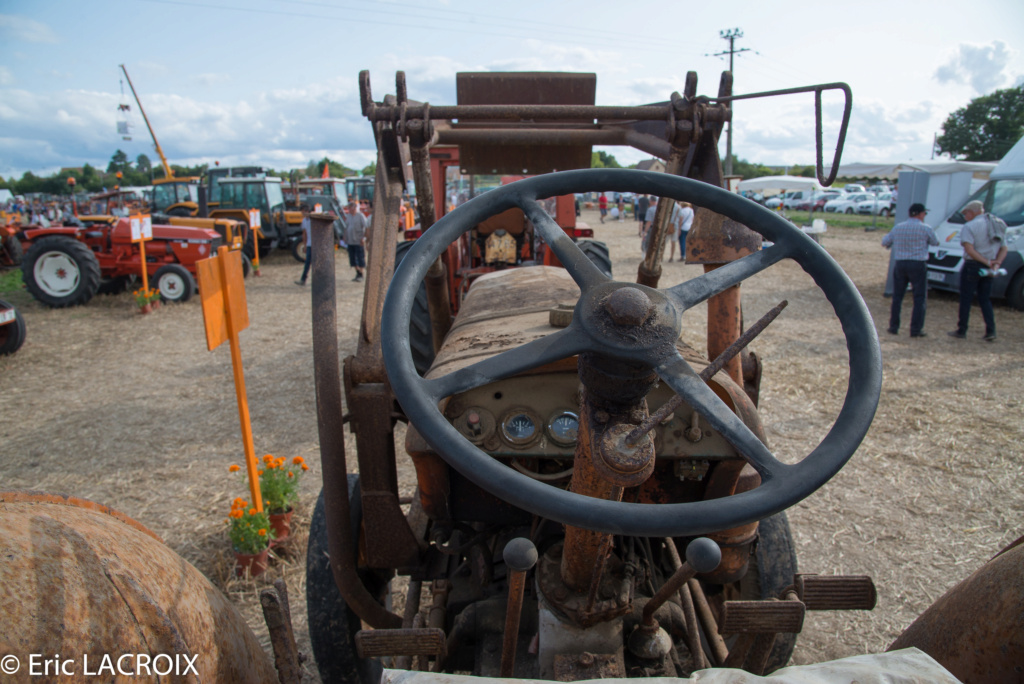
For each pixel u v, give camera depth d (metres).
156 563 1.21
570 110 1.99
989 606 1.18
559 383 1.54
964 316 7.06
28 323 8.61
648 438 0.86
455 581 1.97
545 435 1.50
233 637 1.28
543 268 2.61
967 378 5.71
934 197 11.05
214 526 3.49
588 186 1.25
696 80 1.97
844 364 6.14
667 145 2.33
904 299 9.54
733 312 2.10
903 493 3.71
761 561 2.00
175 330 8.14
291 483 3.37
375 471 1.78
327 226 1.92
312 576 2.02
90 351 7.20
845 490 3.75
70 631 0.99
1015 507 3.53
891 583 2.93
